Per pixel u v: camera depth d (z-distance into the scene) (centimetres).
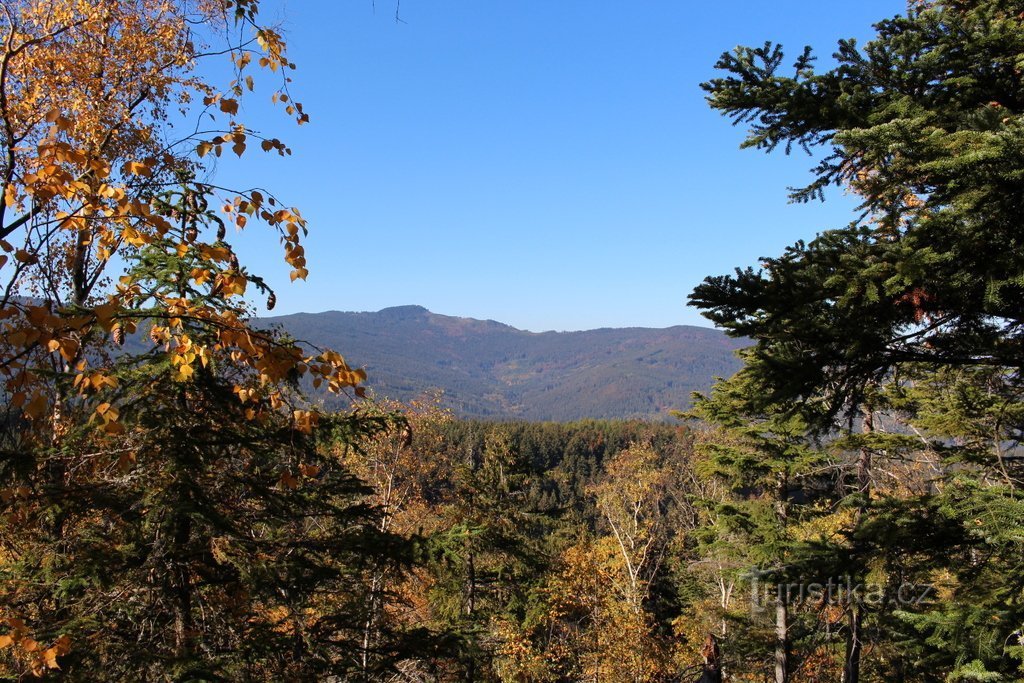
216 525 557
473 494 1708
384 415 727
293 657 621
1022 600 521
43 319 300
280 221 378
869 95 495
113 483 590
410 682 845
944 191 444
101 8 934
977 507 514
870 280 406
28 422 535
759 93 489
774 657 1552
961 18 480
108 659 536
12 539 586
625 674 1997
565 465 8619
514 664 1744
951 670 548
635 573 2289
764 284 434
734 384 1125
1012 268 386
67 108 912
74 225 361
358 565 666
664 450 6212
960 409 683
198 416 613
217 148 391
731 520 1303
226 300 569
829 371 480
